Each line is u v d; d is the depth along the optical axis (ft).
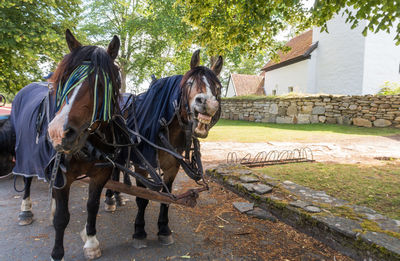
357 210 11.00
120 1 75.25
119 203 13.52
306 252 9.40
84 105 5.98
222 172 17.15
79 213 12.31
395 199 12.55
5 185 15.53
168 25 60.75
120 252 9.27
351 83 54.24
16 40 24.85
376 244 8.11
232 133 37.81
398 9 10.95
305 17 19.95
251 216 12.30
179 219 12.05
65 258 8.78
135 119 8.92
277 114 50.55
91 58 6.45
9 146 11.09
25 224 10.87
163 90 8.93
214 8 19.95
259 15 16.33
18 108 10.89
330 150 25.77
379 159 22.33
